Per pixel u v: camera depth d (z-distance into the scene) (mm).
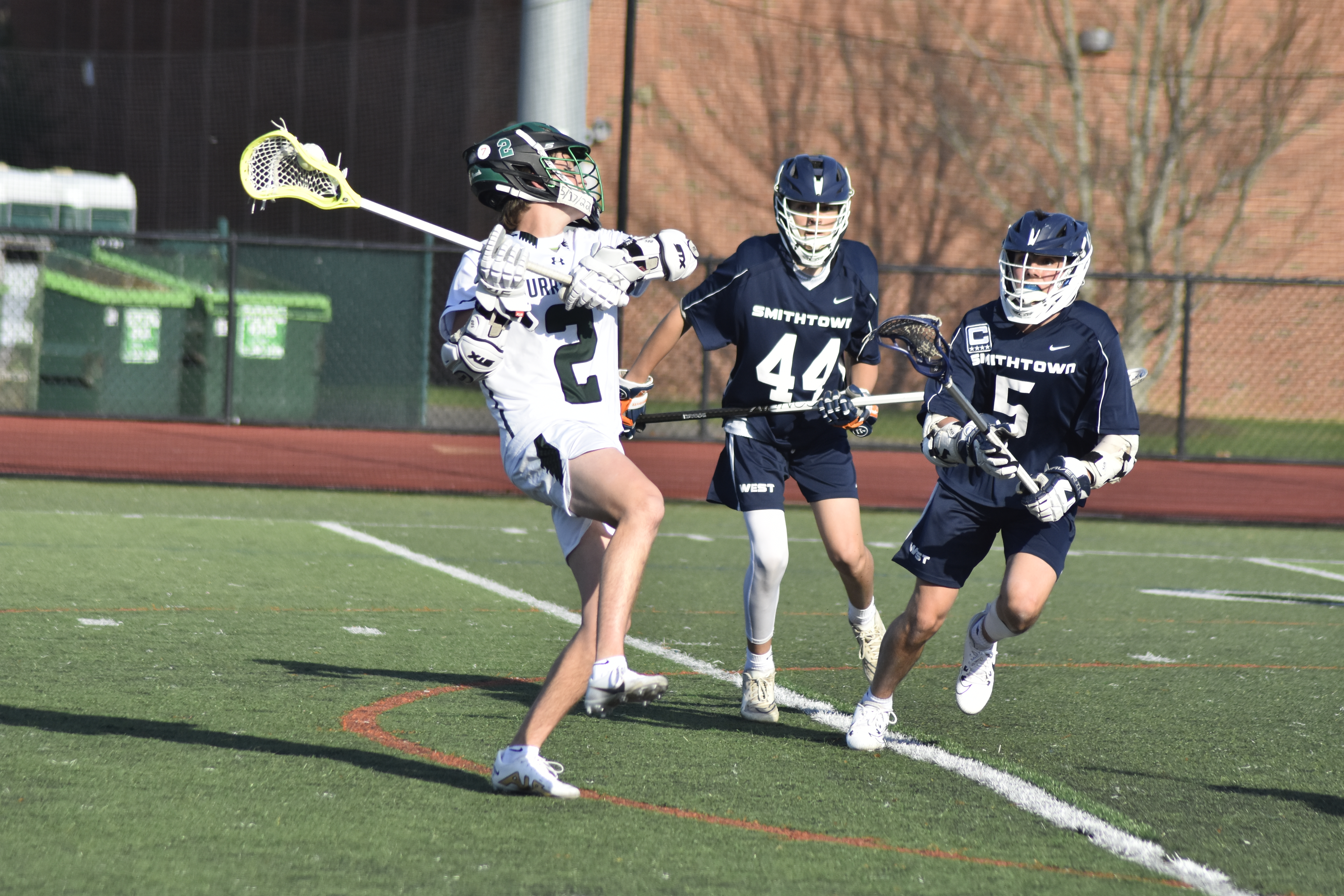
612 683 11305
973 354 15109
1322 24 72375
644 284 13172
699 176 71812
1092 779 14250
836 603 25344
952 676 19500
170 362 53844
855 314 16812
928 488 45688
